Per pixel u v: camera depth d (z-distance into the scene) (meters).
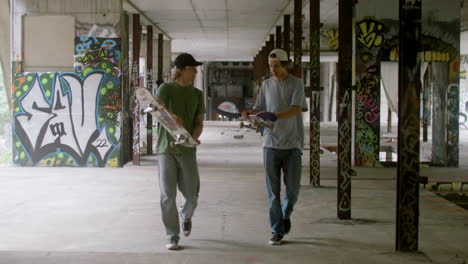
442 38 10.38
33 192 7.12
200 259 4.03
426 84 14.78
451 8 10.31
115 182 8.03
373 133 10.30
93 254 4.14
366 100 10.27
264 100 4.68
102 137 9.84
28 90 9.84
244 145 14.81
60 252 4.20
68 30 9.80
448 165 10.48
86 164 9.85
